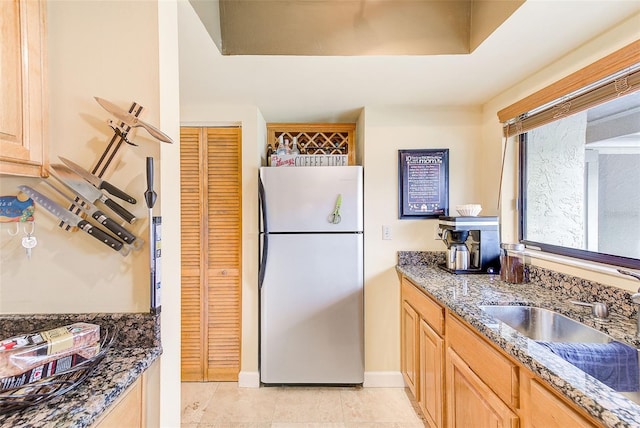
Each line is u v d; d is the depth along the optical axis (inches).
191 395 84.4
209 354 90.6
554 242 67.3
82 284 39.4
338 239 85.8
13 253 39.1
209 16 53.7
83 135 39.4
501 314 54.3
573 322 48.6
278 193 85.7
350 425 73.1
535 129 72.5
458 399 53.7
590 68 52.1
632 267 49.0
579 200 61.0
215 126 90.4
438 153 89.1
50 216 39.2
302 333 86.2
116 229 38.1
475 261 80.9
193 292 90.3
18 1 33.8
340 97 82.0
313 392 85.9
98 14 39.7
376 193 89.5
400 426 72.7
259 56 59.9
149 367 39.1
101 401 28.0
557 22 48.9
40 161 37.0
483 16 54.8
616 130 53.2
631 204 50.8
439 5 59.6
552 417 31.9
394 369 89.2
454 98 83.3
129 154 39.7
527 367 34.4
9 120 32.4
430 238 89.4
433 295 61.3
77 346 33.0
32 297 39.3
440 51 59.7
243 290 88.6
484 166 88.4
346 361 86.6
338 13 60.0
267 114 95.4
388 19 60.1
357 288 86.3
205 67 64.5
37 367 29.6
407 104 87.4
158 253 39.2
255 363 88.5
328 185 85.7
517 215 78.0
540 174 71.6
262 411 78.1
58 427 24.5
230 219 90.0
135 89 39.9
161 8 40.6
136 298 39.6
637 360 39.3
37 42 36.7
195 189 90.0
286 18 59.7
